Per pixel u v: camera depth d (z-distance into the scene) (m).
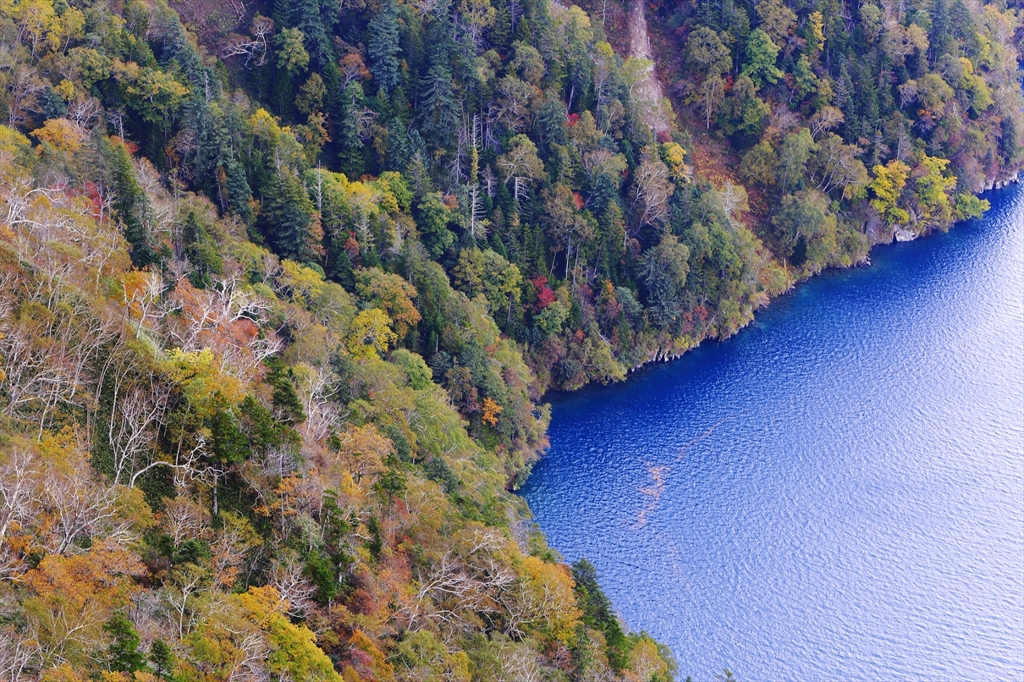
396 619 94.50
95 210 126.88
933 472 158.75
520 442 158.50
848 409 173.50
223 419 95.38
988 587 137.12
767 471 159.25
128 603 76.31
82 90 154.75
